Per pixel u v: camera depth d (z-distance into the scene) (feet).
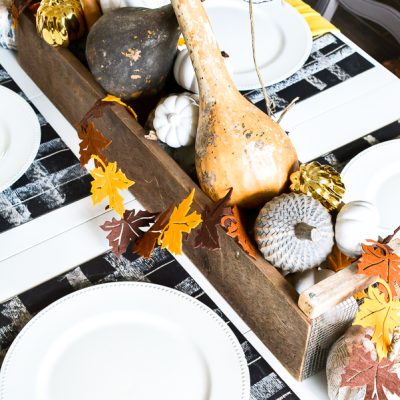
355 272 4.19
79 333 4.46
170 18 4.84
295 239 4.23
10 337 4.53
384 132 5.37
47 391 4.28
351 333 4.19
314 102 5.52
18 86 5.73
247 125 4.47
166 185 4.76
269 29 5.84
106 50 4.88
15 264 4.81
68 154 5.32
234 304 4.61
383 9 6.60
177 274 4.76
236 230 4.33
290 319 4.23
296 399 4.33
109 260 4.82
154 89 5.08
